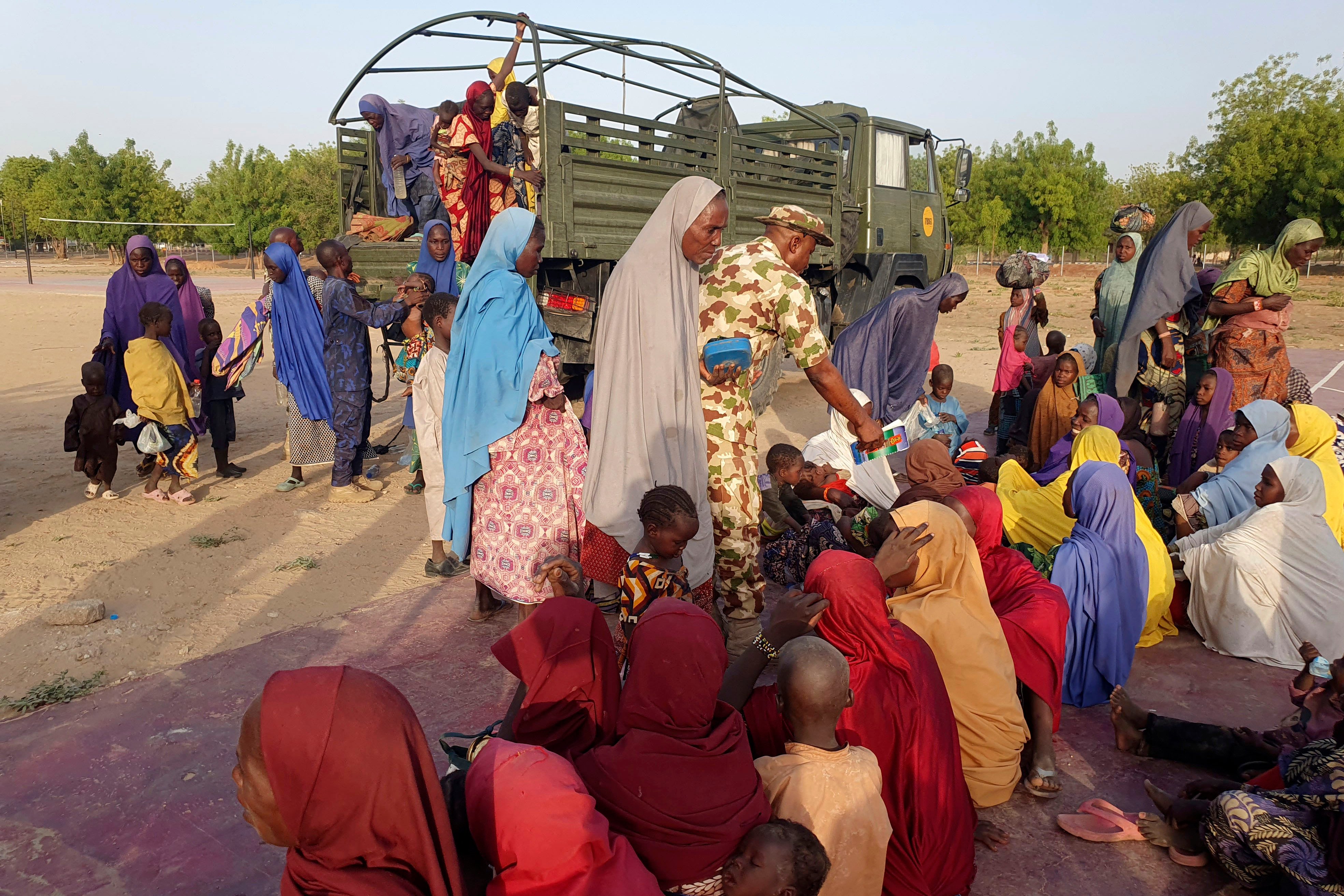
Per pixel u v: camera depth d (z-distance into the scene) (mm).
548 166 7629
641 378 3783
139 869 2863
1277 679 4277
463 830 2064
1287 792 2754
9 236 74312
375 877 1801
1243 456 5246
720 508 4016
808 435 9828
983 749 3232
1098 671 3984
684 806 2203
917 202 12750
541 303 8164
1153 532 4613
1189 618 4723
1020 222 54625
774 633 2889
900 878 2723
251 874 2848
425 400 5211
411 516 6754
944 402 7762
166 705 3852
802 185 10273
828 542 5203
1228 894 2830
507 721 2682
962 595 3355
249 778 1813
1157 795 3094
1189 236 6656
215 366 7270
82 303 27125
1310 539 4367
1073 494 4223
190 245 68812
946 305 7523
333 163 55656
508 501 4180
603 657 2607
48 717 3740
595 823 1963
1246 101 39125
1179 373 7109
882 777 2738
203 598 5090
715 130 9000
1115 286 7645
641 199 8477
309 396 7020
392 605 5000
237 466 7848
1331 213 36250
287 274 6852
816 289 11414
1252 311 6570
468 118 7852
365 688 1819
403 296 7043
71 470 7844
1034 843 3111
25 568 5480
